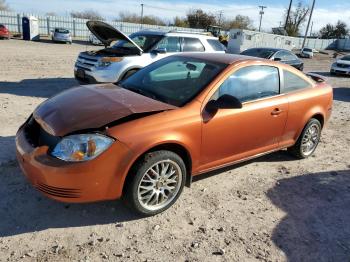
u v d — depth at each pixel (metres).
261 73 4.64
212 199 4.16
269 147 4.90
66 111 3.60
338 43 71.44
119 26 47.41
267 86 4.71
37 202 3.74
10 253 3.00
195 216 3.79
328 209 4.21
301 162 5.56
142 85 4.44
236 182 4.65
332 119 8.76
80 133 3.23
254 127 4.46
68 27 43.00
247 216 3.89
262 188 4.56
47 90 9.38
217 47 10.09
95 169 3.19
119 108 3.58
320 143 6.64
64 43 31.67
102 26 8.49
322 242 3.57
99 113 3.49
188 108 3.80
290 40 47.78
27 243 3.15
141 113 3.53
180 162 3.73
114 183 3.31
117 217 3.64
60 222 3.48
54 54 19.91
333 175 5.16
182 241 3.37
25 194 3.86
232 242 3.42
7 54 17.69
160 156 3.53
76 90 4.27
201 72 4.30
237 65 4.36
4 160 4.56
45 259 2.98
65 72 13.08
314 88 5.46
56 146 3.24
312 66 27.69
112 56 8.38
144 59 8.58
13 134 5.54
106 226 3.49
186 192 4.25
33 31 31.56
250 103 4.41
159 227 3.54
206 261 3.13
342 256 3.39
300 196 4.46
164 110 3.67
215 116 3.95
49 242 3.19
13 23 38.88
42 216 3.54
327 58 43.66
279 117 4.79
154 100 3.94
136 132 3.36
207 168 4.15
